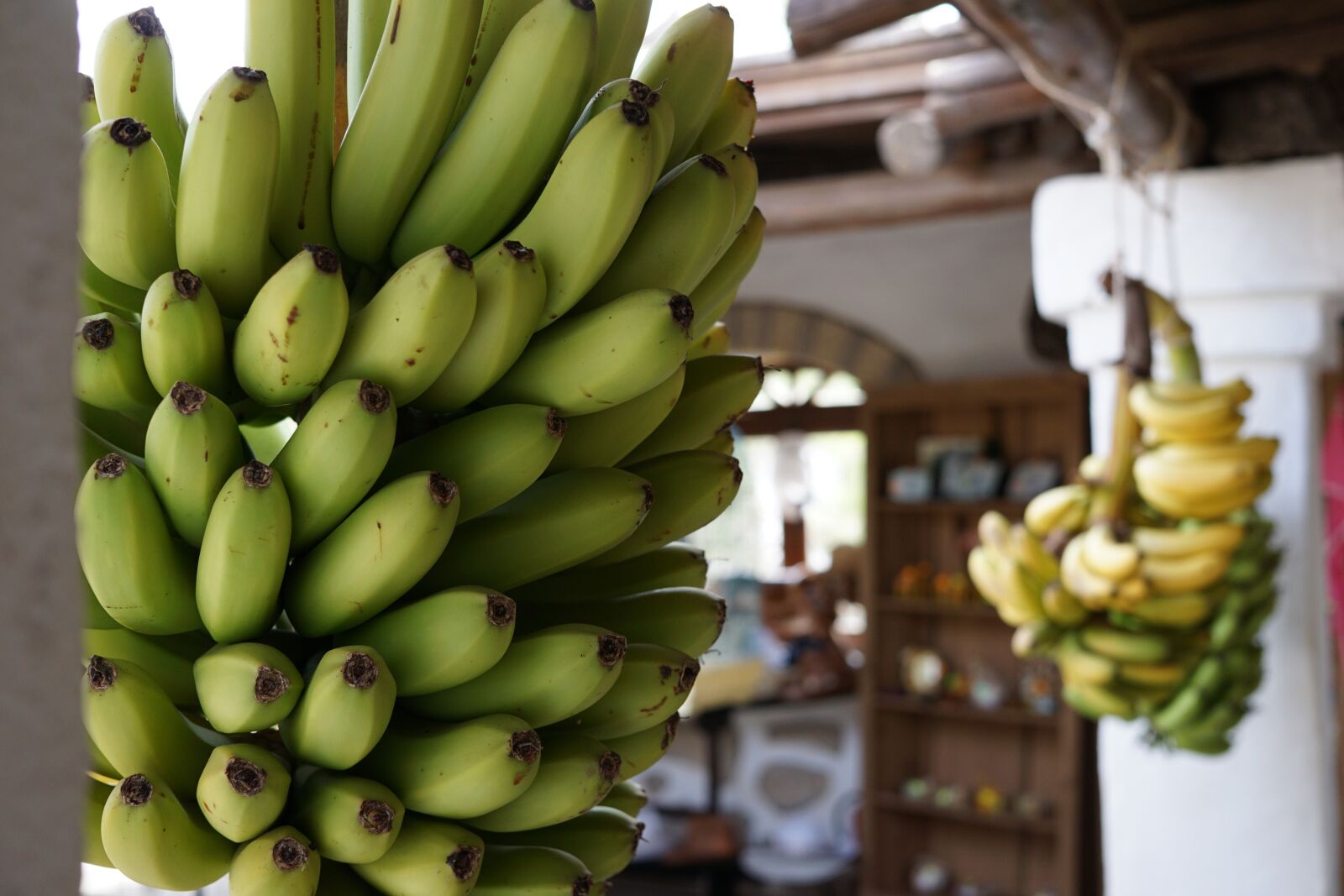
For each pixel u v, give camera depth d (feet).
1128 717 6.04
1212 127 7.62
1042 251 7.89
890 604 14.75
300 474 1.71
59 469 0.75
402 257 1.98
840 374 16.48
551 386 1.90
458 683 1.76
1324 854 7.41
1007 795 14.33
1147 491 5.87
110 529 1.68
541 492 1.95
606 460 2.06
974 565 6.15
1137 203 7.67
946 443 14.71
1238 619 6.00
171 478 1.69
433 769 1.73
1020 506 13.97
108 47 1.95
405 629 1.75
